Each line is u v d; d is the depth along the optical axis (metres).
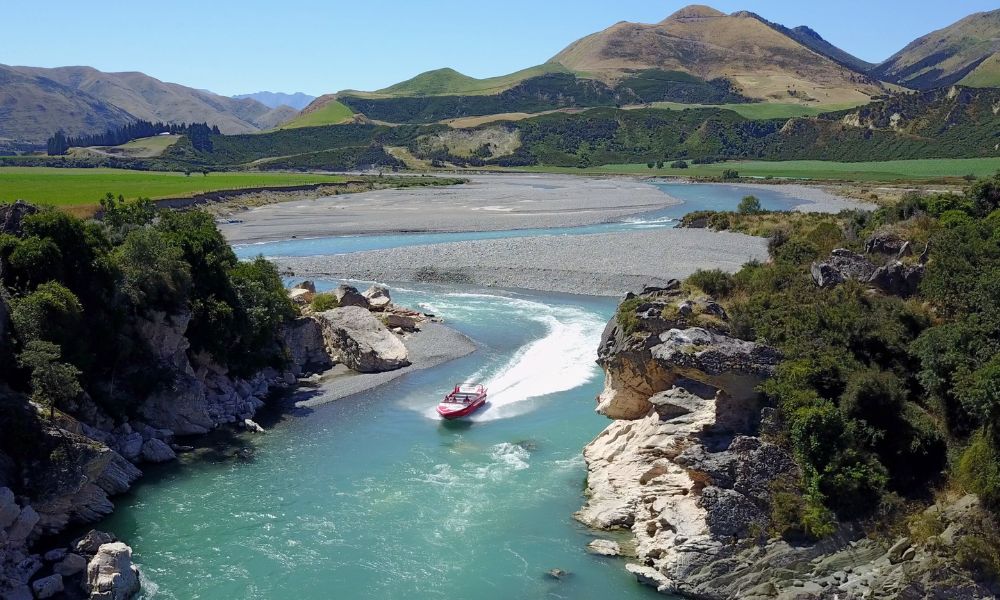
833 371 38.81
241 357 61.97
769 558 34.12
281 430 55.00
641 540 37.75
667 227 149.00
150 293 54.78
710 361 39.47
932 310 45.22
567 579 35.81
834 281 51.31
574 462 48.41
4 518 35.53
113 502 43.38
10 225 53.47
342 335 72.00
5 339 43.22
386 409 59.28
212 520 41.56
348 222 165.12
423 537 39.72
